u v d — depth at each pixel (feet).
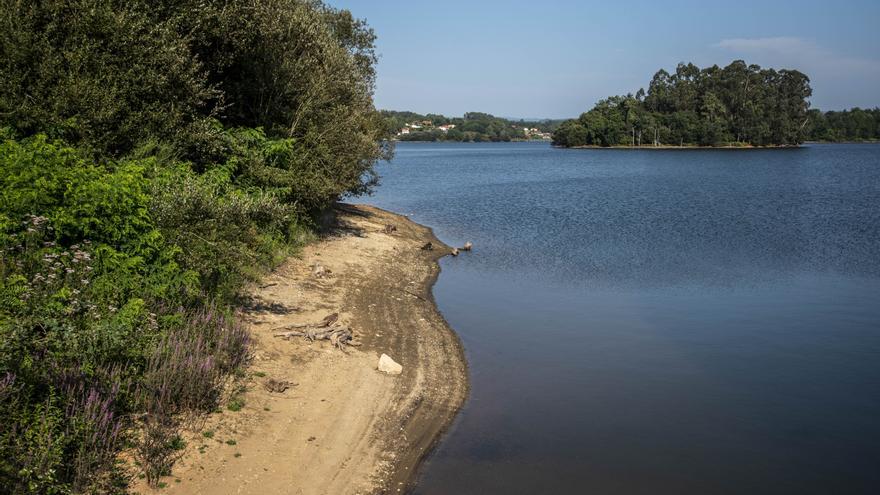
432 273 68.49
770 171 258.78
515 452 29.55
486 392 36.65
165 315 30.12
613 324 50.57
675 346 45.37
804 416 34.24
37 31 41.29
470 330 48.34
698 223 107.96
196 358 27.43
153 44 45.37
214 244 36.86
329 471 25.54
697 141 549.54
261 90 62.49
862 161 335.88
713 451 30.27
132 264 30.37
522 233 98.27
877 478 28.09
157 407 24.98
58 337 23.62
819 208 127.95
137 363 26.25
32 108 38.52
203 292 34.81
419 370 37.99
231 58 56.90
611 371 40.40
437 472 27.43
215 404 27.53
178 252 33.47
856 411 34.88
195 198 37.17
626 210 127.24
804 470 28.66
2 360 20.40
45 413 20.51
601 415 33.91
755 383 38.75
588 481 27.22
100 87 42.32
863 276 67.82
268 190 56.18
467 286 63.21
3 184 29.35
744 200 145.18
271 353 34.19
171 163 45.44
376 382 34.65
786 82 570.87
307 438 27.32
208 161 52.60
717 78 570.46
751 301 57.88
